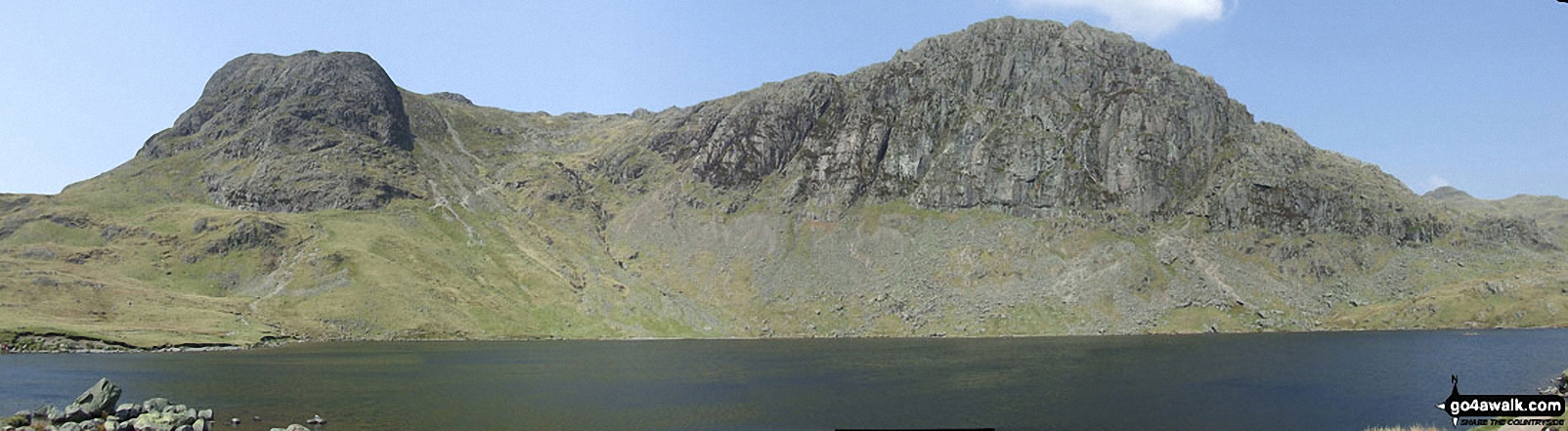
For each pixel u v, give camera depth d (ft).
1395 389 336.08
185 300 622.54
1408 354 475.31
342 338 613.11
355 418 262.88
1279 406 298.97
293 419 256.32
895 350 550.36
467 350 541.34
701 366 433.07
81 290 590.96
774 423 264.72
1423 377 369.91
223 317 598.34
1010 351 531.50
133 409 249.14
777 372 403.34
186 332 540.52
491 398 312.50
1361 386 344.90
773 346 599.57
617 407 294.87
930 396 321.93
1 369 374.84
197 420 242.37
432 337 634.84
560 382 361.71
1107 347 554.87
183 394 305.94
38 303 551.18
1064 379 371.76
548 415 276.00
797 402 306.96
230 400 294.05
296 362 437.17
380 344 582.76
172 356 465.06
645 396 320.70
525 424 259.80
